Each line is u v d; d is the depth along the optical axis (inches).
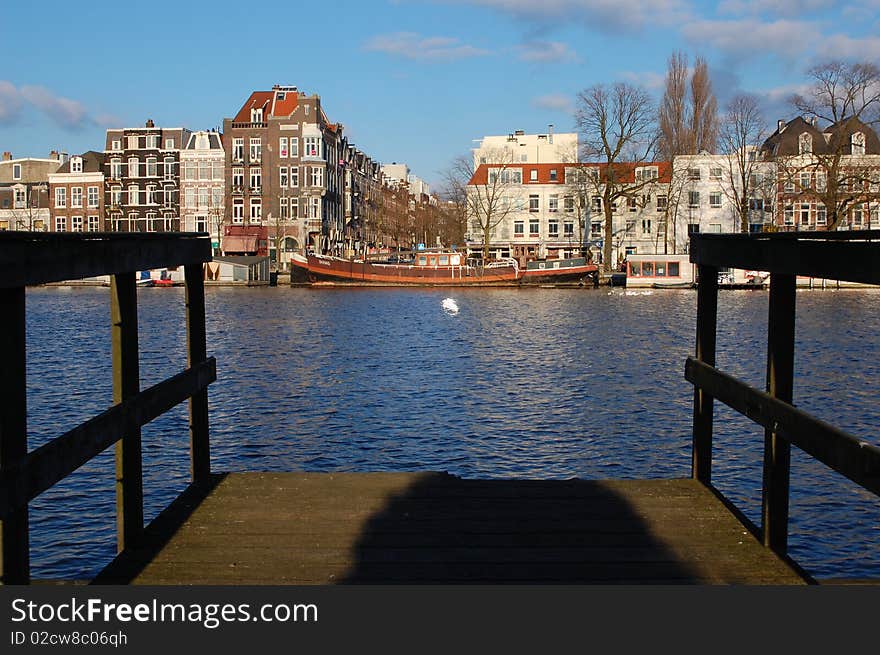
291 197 3513.8
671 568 217.6
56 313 1990.7
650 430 673.0
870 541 409.1
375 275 3048.7
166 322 1766.7
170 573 214.4
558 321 1736.0
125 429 214.4
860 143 2878.9
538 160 3865.7
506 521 251.9
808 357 1132.5
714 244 264.1
